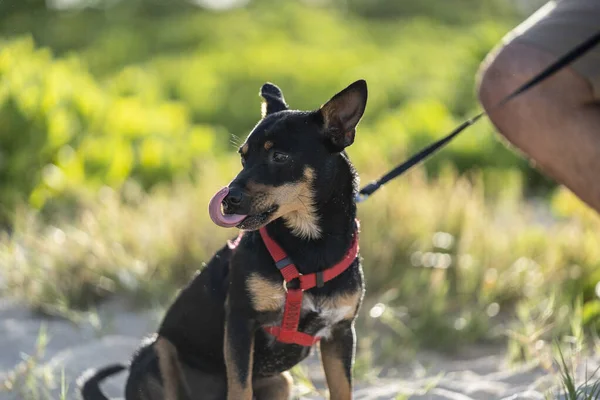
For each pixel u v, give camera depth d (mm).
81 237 7172
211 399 4230
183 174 10305
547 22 4766
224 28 21406
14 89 9469
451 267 6992
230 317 3699
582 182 4695
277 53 18297
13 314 6707
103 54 18375
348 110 3738
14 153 9344
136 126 10828
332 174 3723
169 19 22625
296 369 4746
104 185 9516
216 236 7098
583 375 4664
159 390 4090
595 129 4570
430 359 5875
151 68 17344
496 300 6688
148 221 7645
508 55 4770
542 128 4703
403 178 8094
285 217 3689
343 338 3842
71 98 10195
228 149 13188
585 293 6516
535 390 4430
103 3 22016
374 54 19922
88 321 6328
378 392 4711
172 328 4141
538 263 7125
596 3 4668
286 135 3693
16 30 18469
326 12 26359
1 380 4961
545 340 5809
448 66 16812
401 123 12469
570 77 4602
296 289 3639
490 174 11484
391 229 7172
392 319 5906
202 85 15922
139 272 6840
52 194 8984
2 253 7340
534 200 11781
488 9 27281
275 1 25391
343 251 3711
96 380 4293
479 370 5473
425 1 27266
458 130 4574
